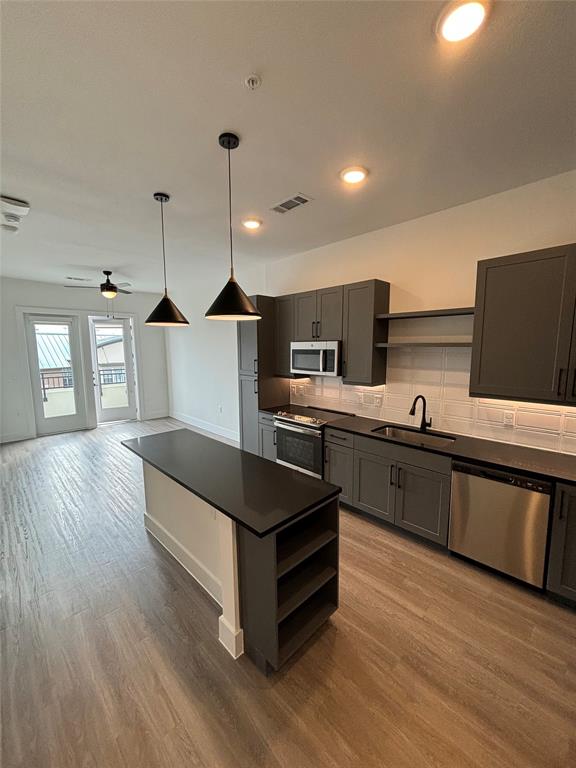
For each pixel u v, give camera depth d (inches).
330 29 48.2
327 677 66.1
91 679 65.9
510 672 66.9
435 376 120.3
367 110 65.2
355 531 117.5
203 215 116.1
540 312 85.4
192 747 54.6
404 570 96.8
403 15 46.3
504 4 44.7
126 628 78.0
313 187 96.6
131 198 102.6
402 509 110.4
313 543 72.8
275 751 54.0
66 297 243.6
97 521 126.4
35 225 124.6
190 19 46.6
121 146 76.4
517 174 90.4
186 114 66.1
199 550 92.3
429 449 101.7
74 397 254.4
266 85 58.5
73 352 251.3
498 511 89.2
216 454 100.7
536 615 80.6
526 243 97.3
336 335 138.4
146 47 50.7
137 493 150.5
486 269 93.6
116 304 268.7
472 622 78.8
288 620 73.4
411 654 70.9
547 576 83.1
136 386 286.4
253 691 63.4
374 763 52.4
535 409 100.0
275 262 180.4
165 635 76.1
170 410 306.3
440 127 70.5
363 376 129.6
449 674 66.6
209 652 71.8
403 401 130.0
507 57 52.8
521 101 62.6
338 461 129.6
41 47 50.2
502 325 91.9
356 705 60.9
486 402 109.2
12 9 44.5
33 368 235.5
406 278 125.3
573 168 87.7
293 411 161.0
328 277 154.3
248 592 68.4
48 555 105.7
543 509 81.7
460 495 96.0
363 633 76.0
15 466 182.7
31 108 63.5
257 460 95.5
